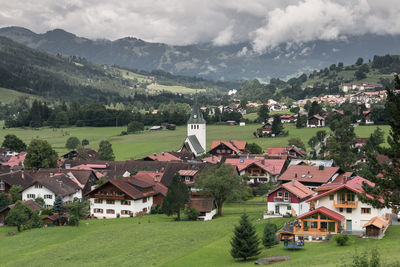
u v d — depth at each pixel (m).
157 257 72.56
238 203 123.56
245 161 153.12
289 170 122.06
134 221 104.00
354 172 131.62
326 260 59.84
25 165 161.50
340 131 177.88
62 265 71.19
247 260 67.88
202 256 71.56
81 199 133.88
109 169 165.25
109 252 77.00
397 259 54.69
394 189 57.50
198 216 103.69
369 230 72.94
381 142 190.25
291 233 74.88
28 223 103.19
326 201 81.00
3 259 77.56
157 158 176.62
